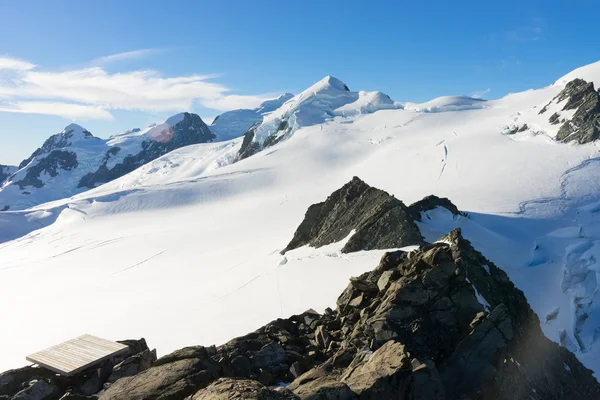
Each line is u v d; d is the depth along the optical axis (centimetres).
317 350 1588
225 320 3356
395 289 1636
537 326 1883
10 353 3906
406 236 3825
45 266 7912
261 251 5900
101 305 5009
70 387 1394
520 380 1370
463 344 1403
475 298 1591
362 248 3959
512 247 4069
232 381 994
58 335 4156
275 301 3491
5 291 6444
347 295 1944
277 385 1374
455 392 1272
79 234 10694
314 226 5112
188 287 4909
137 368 1432
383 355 1261
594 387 1706
